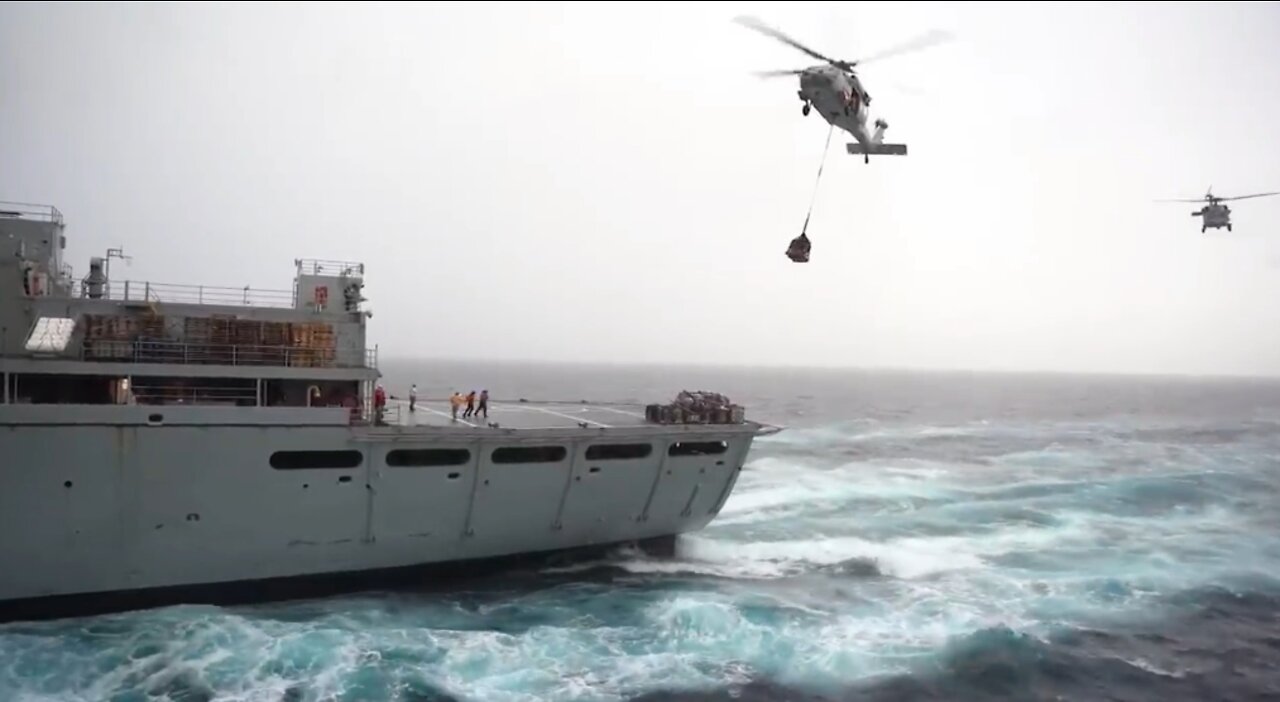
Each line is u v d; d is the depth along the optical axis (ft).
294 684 72.95
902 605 97.25
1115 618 94.99
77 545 81.66
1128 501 167.94
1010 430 335.88
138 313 90.27
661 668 78.18
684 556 116.47
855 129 90.22
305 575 91.97
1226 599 102.53
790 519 148.05
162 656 76.84
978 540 132.16
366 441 88.84
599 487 103.91
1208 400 597.52
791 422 378.53
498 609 92.99
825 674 77.66
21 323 86.17
